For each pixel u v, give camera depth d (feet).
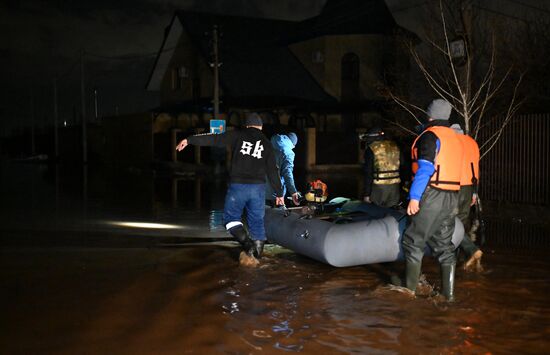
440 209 17.17
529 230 31.86
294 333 14.53
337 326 15.08
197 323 15.21
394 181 25.30
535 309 16.74
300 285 19.20
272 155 22.90
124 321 15.31
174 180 77.10
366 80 117.80
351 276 20.56
